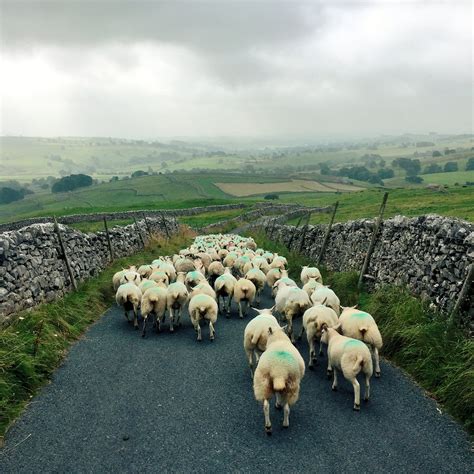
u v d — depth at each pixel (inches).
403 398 342.0
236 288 571.5
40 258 549.0
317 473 259.8
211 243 1085.8
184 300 522.3
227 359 430.9
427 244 496.7
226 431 303.1
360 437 293.7
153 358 431.8
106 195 6604.3
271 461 270.7
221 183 7180.1
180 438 295.4
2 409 316.5
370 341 377.7
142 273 710.5
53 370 398.6
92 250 754.8
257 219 2591.0
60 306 526.9
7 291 446.9
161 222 1385.3
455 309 398.0
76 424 311.4
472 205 1846.7
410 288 509.0
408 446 283.4
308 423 311.7
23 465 268.5
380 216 625.6
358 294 601.6
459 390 323.6
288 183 7372.1
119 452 280.8
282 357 296.2
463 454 275.6
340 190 6628.9
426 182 6481.3
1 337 380.5
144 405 338.0
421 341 390.0
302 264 889.5
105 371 399.5
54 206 6018.7
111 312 602.2
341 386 369.4
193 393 358.3
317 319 401.7
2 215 5851.4
